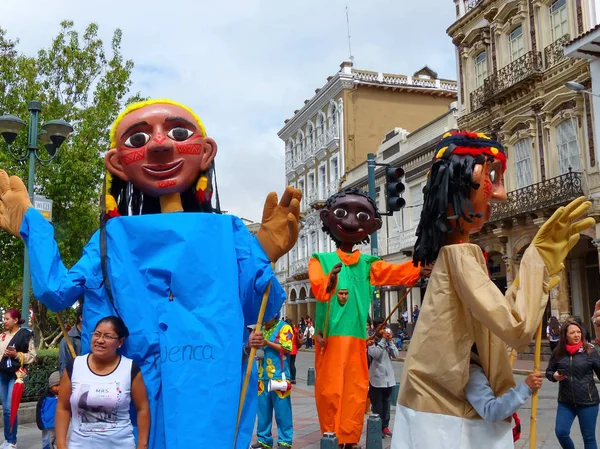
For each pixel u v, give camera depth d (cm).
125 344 384
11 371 694
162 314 390
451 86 3584
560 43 1948
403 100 3500
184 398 371
